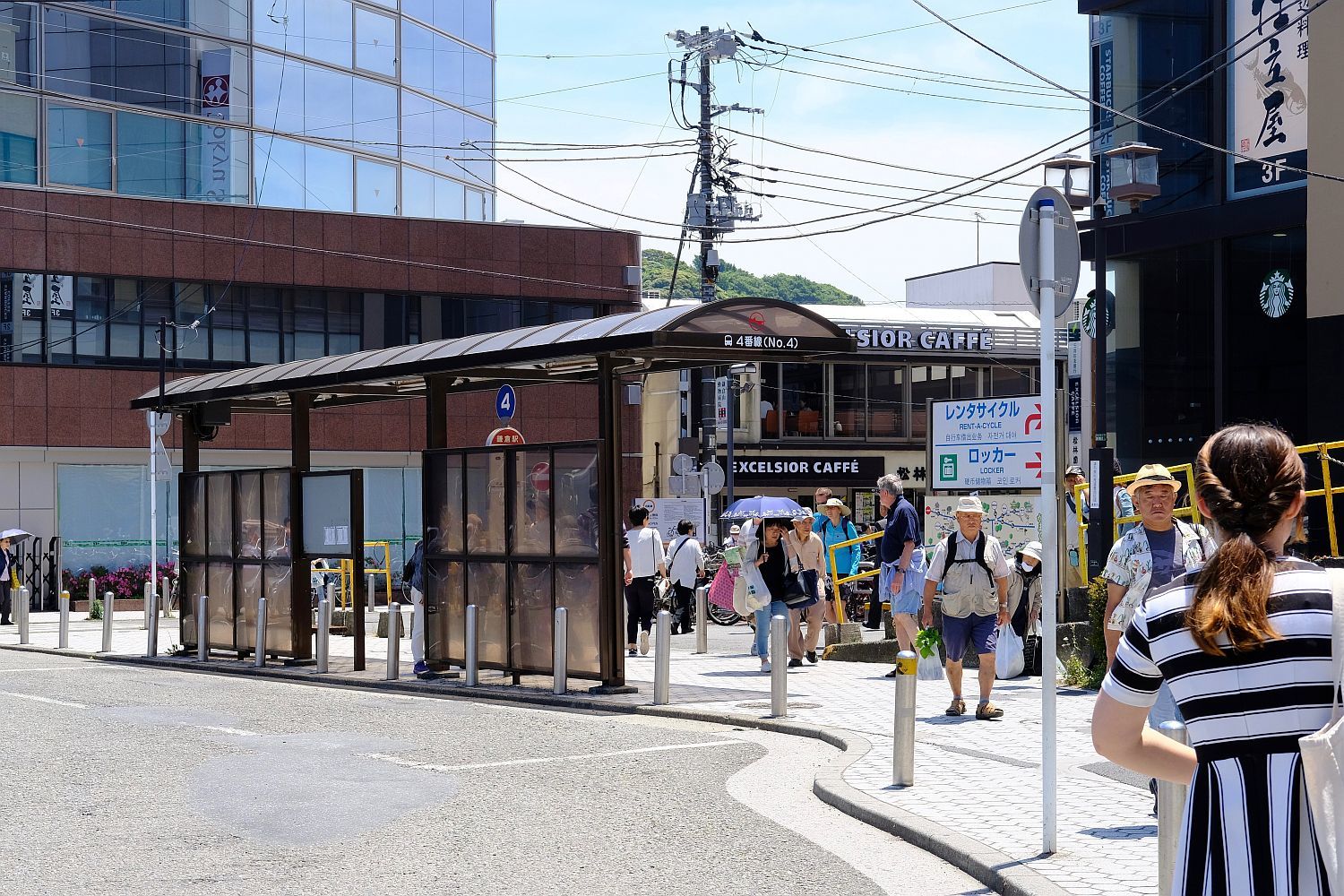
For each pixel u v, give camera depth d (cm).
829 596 2320
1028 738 1138
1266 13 2284
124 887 690
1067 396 2578
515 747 1155
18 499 3444
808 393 4756
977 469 1775
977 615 1257
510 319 3953
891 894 682
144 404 2202
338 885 694
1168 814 606
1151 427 2469
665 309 1472
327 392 1923
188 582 2156
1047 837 725
